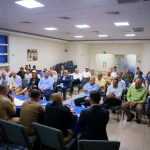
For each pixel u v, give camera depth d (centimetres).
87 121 213
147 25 685
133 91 433
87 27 770
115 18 577
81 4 432
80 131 266
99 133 208
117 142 175
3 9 482
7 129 238
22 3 429
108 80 650
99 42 1414
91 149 182
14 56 996
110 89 455
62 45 1502
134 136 351
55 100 248
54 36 1136
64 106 245
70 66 1434
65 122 241
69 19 608
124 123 423
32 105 262
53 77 686
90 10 486
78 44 1497
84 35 1062
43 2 419
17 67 1043
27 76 705
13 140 241
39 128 222
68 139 238
